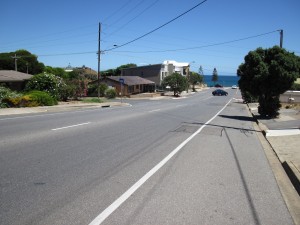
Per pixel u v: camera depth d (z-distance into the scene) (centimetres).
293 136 1455
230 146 1194
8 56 7031
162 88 8319
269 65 2292
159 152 1017
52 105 2917
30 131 1310
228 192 659
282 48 2330
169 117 2181
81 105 3069
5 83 4041
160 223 501
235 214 550
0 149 957
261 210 574
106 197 600
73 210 537
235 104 4581
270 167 896
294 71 2295
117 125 1625
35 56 7194
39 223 486
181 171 802
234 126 1866
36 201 570
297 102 3822
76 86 4241
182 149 1083
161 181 712
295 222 531
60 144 1065
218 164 898
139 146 1098
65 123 1612
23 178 694
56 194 607
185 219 520
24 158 861
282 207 594
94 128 1473
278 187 714
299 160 951
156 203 581
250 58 2339
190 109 3161
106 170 781
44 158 871
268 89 2352
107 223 493
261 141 1376
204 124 1856
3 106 2519
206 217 532
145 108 3061
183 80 6956
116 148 1046
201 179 741
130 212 538
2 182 664
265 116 2422
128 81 6431
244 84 2427
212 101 5247
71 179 700
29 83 3506
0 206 544
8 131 1295
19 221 491
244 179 759
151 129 1538
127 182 695
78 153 947
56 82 3578
